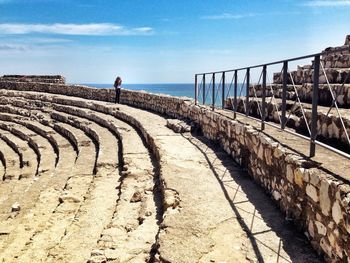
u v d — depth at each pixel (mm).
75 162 10633
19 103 24500
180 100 13750
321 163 4395
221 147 9070
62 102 22781
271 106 8352
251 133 6664
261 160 6094
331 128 5832
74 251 4953
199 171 7055
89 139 13570
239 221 4781
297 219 4535
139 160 8828
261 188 6090
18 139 16859
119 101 20953
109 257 4234
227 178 6660
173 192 5832
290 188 4758
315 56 4426
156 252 4078
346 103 7180
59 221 6383
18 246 5645
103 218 6031
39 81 31734
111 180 8141
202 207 5234
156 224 5148
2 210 8211
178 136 10602
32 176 11477
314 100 4543
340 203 3430
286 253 3984
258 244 4180
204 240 4254
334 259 3580
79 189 8008
